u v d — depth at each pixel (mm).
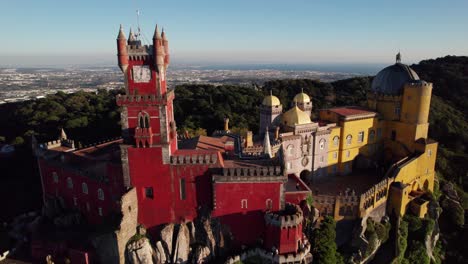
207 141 75312
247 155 68562
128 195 57156
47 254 63219
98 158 73250
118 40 54062
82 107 149375
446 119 118688
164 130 56969
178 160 57938
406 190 76562
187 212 60062
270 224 55594
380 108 96188
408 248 73000
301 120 82500
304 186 65688
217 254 58938
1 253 68188
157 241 59500
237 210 58312
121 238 56375
